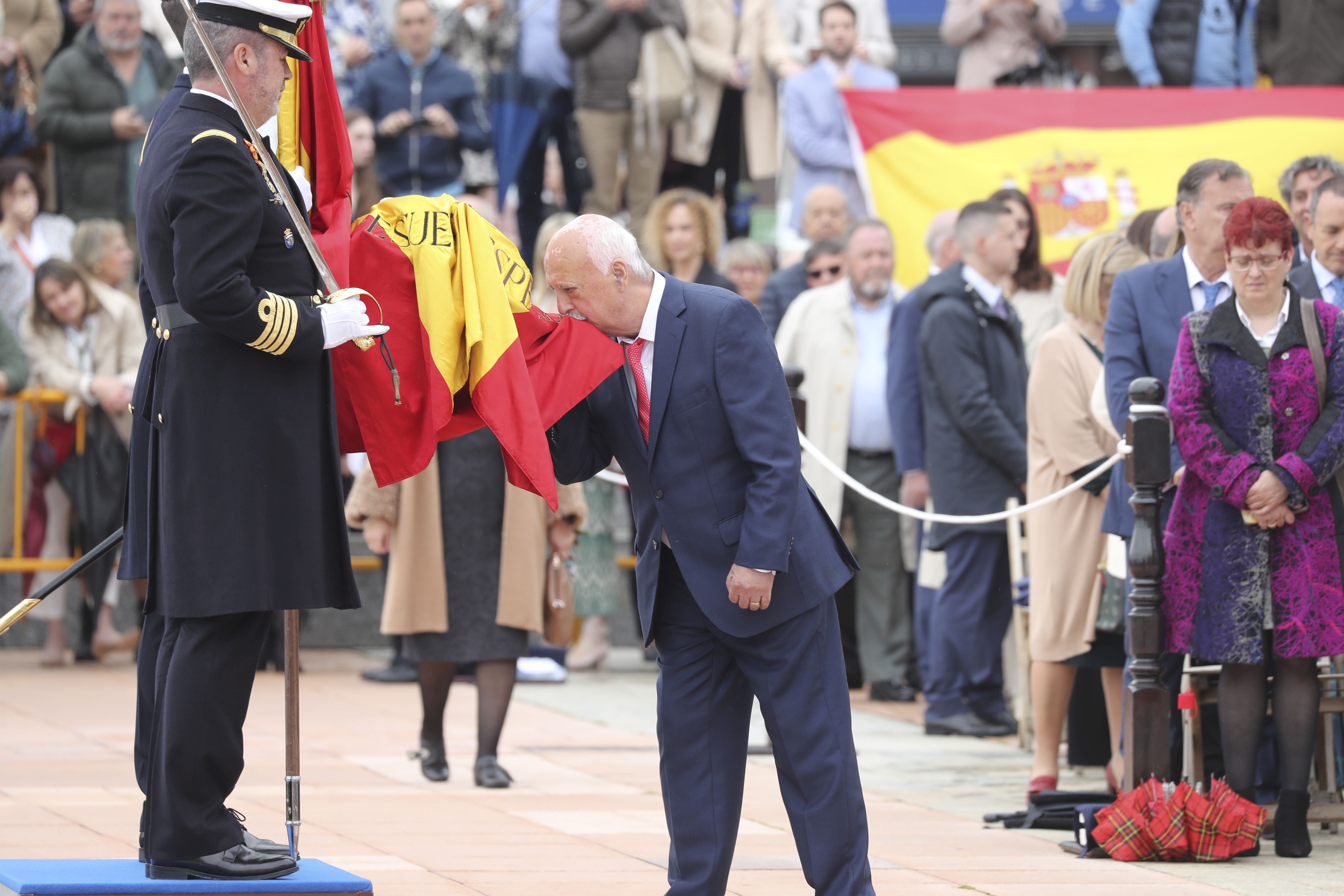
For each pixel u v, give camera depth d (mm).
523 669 29891
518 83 35188
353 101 34031
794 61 36281
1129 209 31234
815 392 28422
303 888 12602
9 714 25484
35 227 32062
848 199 34188
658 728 13438
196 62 12812
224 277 12227
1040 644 19781
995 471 24891
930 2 42125
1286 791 16781
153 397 12859
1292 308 16875
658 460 13094
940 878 15406
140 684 13820
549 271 13016
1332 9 35531
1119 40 37125
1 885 12484
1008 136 31797
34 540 30047
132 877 12727
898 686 28594
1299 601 16547
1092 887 15000
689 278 28328
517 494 21094
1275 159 31031
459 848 16672
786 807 13258
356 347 13383
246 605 12578
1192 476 17141
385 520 21062
